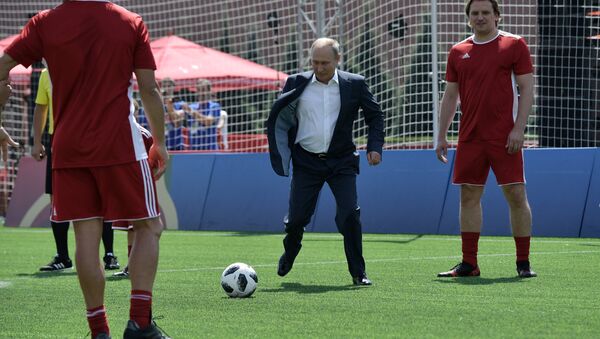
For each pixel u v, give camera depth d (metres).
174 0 68.44
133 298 15.76
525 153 41.62
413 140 50.78
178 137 59.19
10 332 17.75
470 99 25.77
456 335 16.56
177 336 16.91
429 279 25.38
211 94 65.81
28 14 70.62
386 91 50.88
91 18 15.59
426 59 52.34
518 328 17.19
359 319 18.52
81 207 15.70
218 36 78.31
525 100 25.42
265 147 59.25
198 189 48.97
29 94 65.69
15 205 53.78
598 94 48.47
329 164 24.14
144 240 15.91
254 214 47.25
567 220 40.25
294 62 64.94
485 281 24.75
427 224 42.81
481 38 25.95
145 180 15.74
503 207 41.06
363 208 44.28
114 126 15.53
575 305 20.11
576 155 40.72
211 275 27.33
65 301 22.05
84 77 15.53
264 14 65.75
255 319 18.73
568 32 48.56
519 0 49.62
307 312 19.55
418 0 52.19
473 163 25.81
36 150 29.62
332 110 24.06
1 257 34.91
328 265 29.72
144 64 15.87
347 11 54.09
